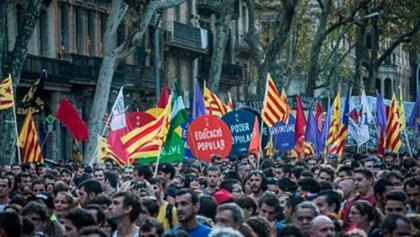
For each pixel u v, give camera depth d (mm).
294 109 59656
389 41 134000
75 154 53344
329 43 108812
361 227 20141
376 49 89688
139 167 29312
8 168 34094
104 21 76312
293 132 44344
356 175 24484
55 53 67500
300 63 99875
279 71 83750
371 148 56594
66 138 69625
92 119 47062
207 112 44281
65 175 34031
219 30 65375
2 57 44969
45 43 66688
